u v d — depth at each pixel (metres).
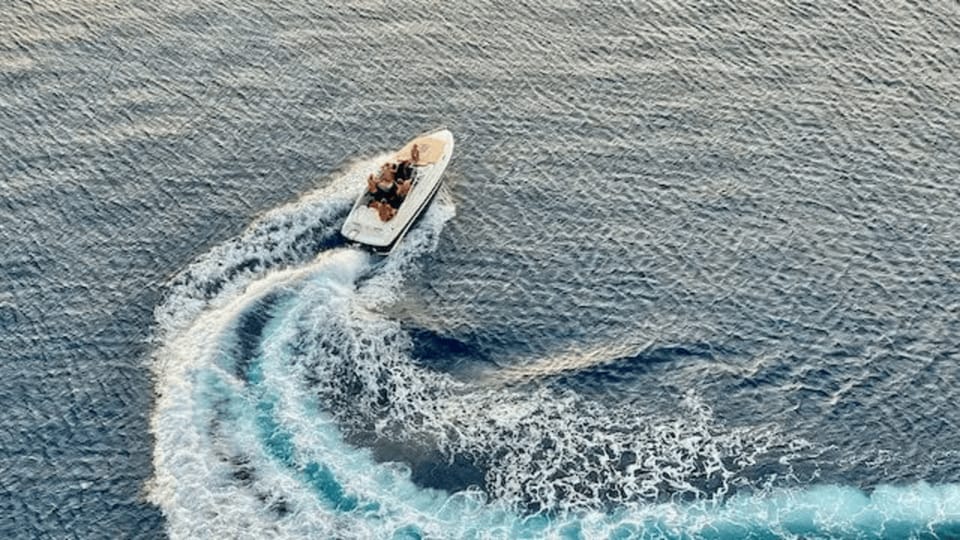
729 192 89.62
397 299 82.62
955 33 102.06
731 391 78.25
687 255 85.75
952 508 73.25
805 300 83.31
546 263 85.00
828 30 101.75
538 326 81.56
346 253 84.81
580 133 93.25
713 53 99.44
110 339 79.62
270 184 89.06
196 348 79.25
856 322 82.25
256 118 93.50
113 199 87.69
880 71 98.75
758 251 86.12
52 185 88.38
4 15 99.81
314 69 97.19
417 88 96.12
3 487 72.31
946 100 96.81
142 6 101.19
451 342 80.25
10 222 85.94
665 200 89.06
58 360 78.44
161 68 96.62
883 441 76.25
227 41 98.81
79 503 71.75
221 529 70.88
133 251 84.62
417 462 74.38
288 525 71.31
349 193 88.38
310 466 74.00
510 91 96.12
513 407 76.94
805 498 73.38
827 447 75.75
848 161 92.00
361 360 79.19
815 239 86.94
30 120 92.50
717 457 75.06
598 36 100.50
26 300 81.50
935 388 79.06
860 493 73.75
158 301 81.75
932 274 85.19
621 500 73.00
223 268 83.81
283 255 84.81
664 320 82.00
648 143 92.69
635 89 96.50
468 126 93.50
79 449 74.19
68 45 97.81
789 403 77.88
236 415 76.12
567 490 73.31
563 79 97.06
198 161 90.38
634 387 78.25
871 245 86.81
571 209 88.31
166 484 72.75
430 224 86.81
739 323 81.94
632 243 86.38
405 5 102.50
